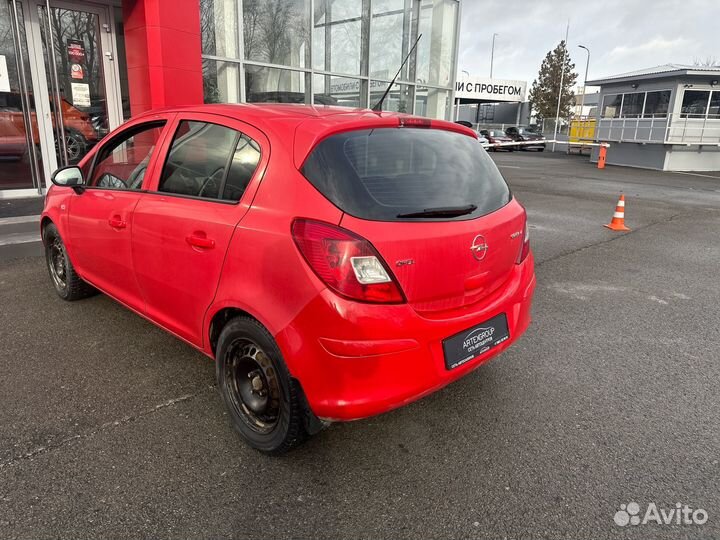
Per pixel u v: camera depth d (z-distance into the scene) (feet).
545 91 162.81
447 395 10.47
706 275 19.77
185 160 9.67
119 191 11.12
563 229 28.35
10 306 14.16
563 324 14.44
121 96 28.55
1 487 7.45
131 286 10.94
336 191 7.29
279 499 7.48
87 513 7.05
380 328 7.03
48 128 26.58
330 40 35.17
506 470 8.25
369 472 8.12
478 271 8.32
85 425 9.00
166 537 6.73
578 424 9.57
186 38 25.95
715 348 13.07
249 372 8.45
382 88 39.47
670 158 72.54
